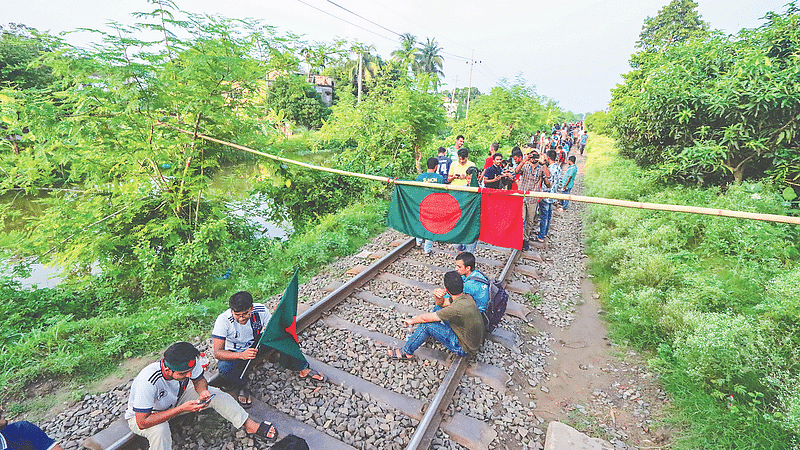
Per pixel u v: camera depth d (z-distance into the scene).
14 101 6.11
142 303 6.50
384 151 12.98
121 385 3.98
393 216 5.20
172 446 3.27
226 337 3.70
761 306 4.72
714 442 3.45
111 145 6.94
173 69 6.68
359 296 5.93
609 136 24.70
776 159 7.81
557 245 8.76
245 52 7.70
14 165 7.18
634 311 5.51
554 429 3.57
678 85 9.23
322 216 10.64
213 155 8.11
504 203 4.34
